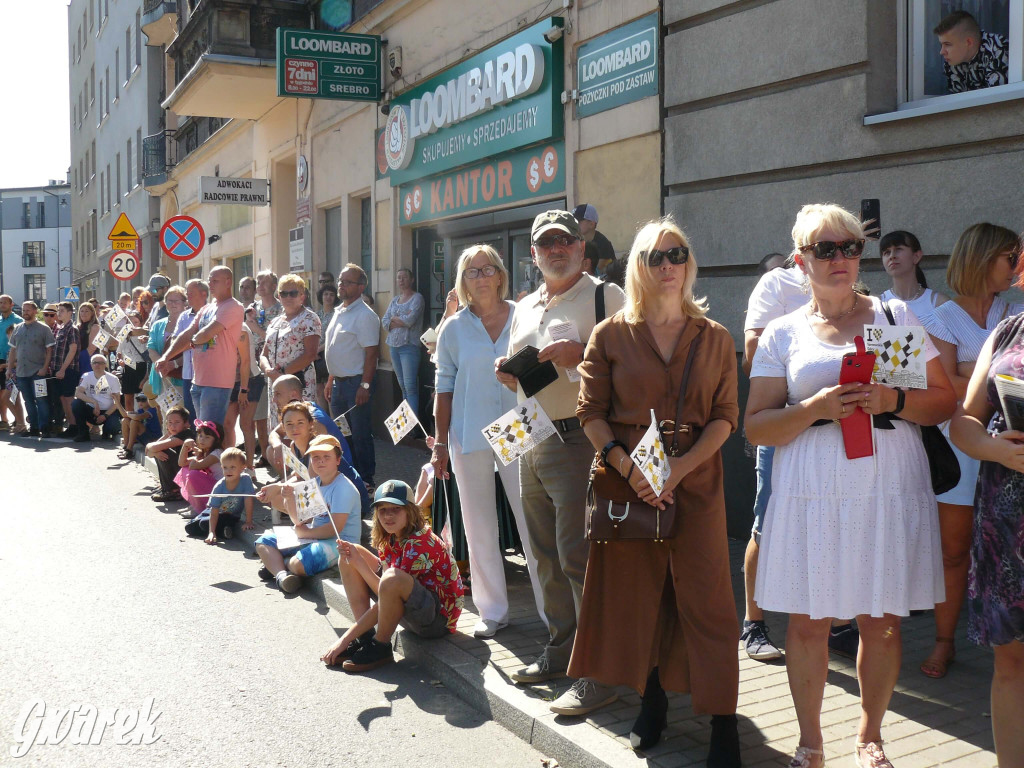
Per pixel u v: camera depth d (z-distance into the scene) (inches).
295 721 167.9
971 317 173.9
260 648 205.9
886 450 127.0
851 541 126.3
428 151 442.6
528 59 350.0
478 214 415.2
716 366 141.8
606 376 145.6
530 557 202.1
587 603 146.5
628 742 147.8
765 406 134.4
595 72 327.3
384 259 502.0
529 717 159.3
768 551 132.4
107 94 1400.1
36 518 337.4
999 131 210.7
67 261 3272.6
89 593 244.8
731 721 138.8
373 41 482.6
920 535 128.0
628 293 144.8
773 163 260.7
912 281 186.2
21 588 248.4
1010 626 115.0
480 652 191.3
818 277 130.5
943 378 128.8
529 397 165.8
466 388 201.6
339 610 230.2
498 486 247.3
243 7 593.9
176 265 1079.6
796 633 134.2
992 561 116.9
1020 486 114.0
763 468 179.5
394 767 150.4
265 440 412.2
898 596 126.0
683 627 141.6
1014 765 119.2
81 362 598.5
